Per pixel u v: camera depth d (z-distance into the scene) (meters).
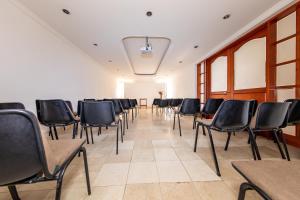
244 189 0.77
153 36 4.03
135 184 1.37
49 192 1.28
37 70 3.06
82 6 2.67
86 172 1.22
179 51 5.28
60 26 3.39
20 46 2.63
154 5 2.67
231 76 4.29
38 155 0.65
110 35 3.91
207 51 5.29
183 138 2.82
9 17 2.43
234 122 1.64
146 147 2.33
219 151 2.14
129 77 11.73
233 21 3.23
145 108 11.79
